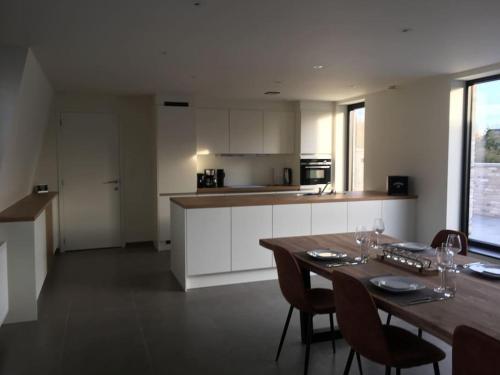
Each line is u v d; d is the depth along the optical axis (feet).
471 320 6.04
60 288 15.74
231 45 12.52
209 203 15.79
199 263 15.51
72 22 10.36
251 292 15.21
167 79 17.75
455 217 17.52
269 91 20.94
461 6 9.43
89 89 20.30
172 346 10.92
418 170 18.65
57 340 11.25
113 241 22.76
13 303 12.39
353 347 7.52
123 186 22.80
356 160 24.48
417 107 18.56
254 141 24.30
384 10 9.68
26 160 16.74
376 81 18.33
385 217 18.34
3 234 12.19
